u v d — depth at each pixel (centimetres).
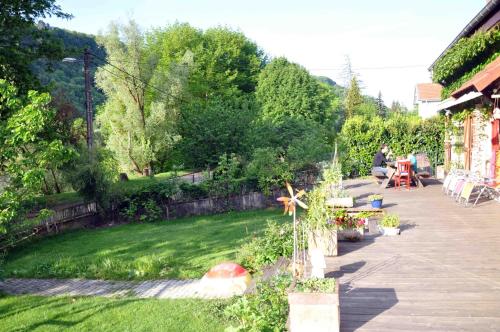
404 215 1172
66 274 1162
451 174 1545
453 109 2055
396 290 637
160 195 2016
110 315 836
